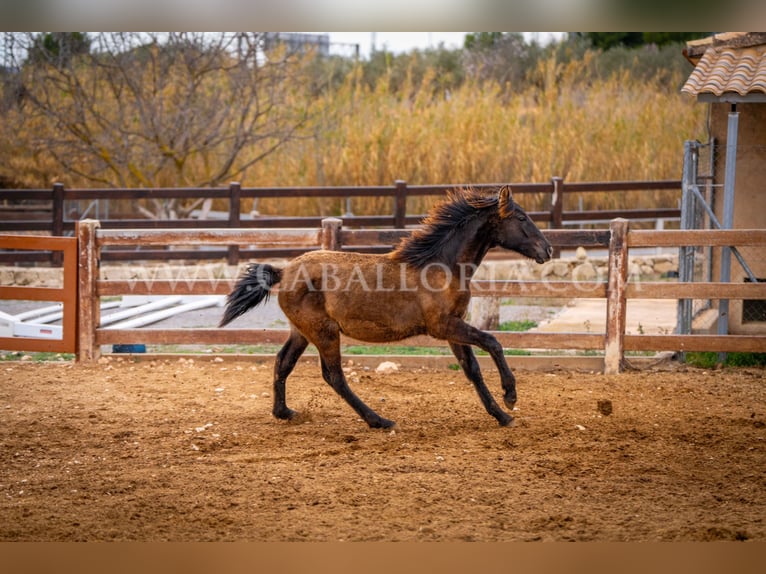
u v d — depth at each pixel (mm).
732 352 11164
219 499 6383
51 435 8094
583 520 5980
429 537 5688
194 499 6383
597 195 23438
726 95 10930
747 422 8555
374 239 11055
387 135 22969
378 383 10258
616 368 10836
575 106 26312
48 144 21375
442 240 8273
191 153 22328
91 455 7504
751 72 11477
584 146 23609
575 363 11047
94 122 22359
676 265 18562
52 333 11625
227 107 22000
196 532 5781
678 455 7473
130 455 7488
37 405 9156
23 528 5832
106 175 23234
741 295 10648
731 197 11242
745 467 7168
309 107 24156
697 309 13336
